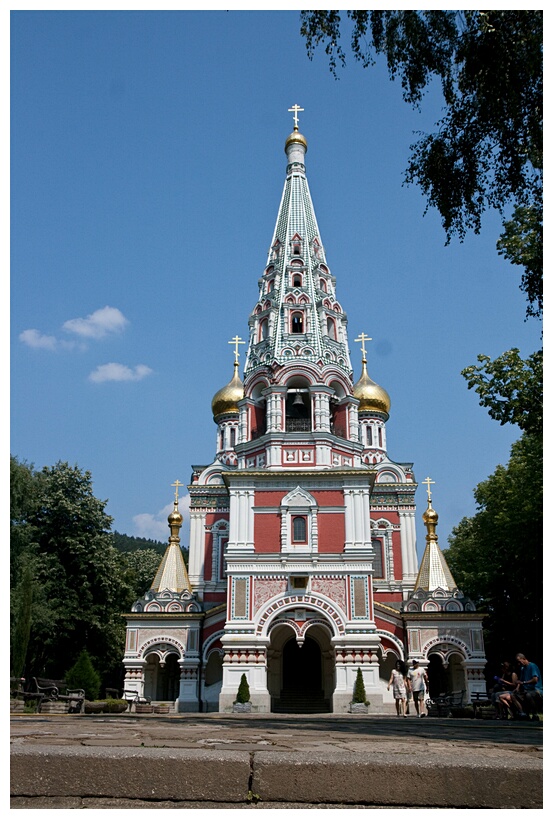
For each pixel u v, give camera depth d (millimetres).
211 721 15727
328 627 36094
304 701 37500
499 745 8398
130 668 41812
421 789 5758
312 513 37750
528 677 20047
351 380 43094
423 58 17203
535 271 23344
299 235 46312
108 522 50281
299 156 50531
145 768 5715
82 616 46656
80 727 10648
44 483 48844
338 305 44688
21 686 28516
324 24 17000
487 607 48406
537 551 40750
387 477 50906
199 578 48188
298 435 39344
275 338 42000
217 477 51094
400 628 41000
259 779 5727
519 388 27688
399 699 30547
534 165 17438
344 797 5727
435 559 44031
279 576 36719
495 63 16328
